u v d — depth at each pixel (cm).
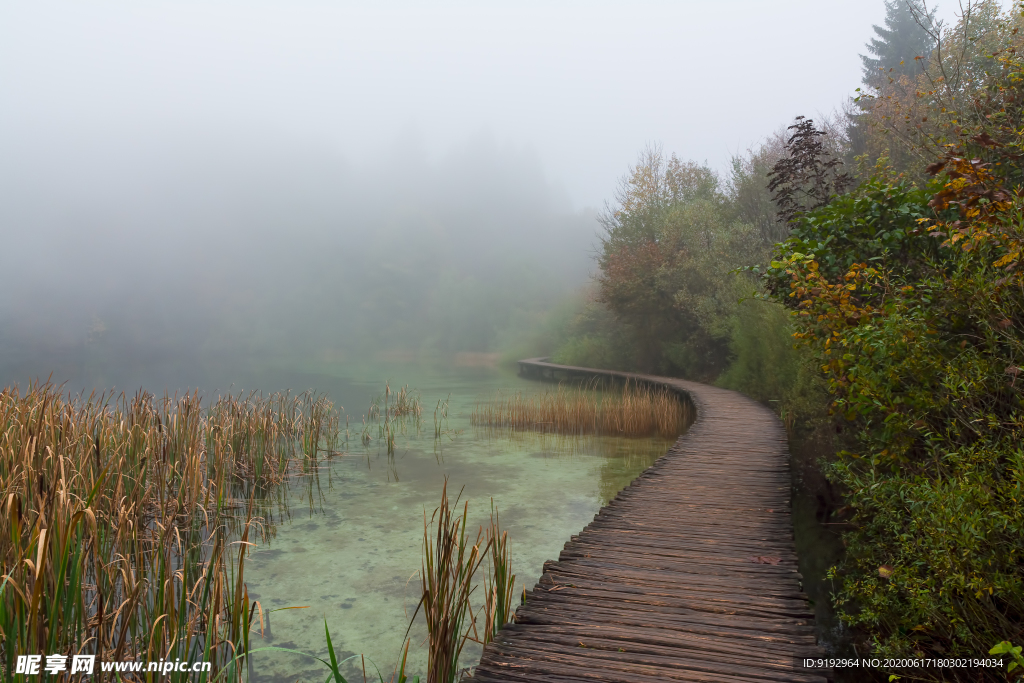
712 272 1669
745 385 1311
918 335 302
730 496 483
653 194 2088
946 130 519
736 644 249
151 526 468
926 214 433
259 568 447
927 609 229
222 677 269
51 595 241
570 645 250
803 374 770
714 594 300
